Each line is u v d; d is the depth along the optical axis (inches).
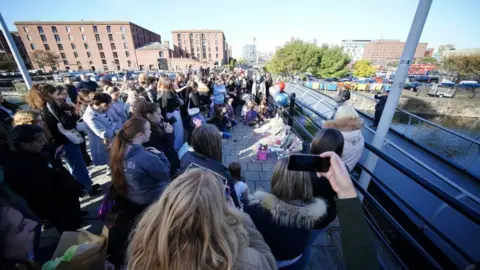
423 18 71.6
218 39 2874.0
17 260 36.7
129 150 67.5
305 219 40.9
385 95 234.5
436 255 84.9
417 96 757.9
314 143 62.3
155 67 2351.1
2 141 70.8
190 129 189.5
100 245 47.1
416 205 108.0
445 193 43.6
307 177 41.9
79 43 2272.4
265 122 272.1
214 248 23.3
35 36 2190.0
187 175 27.2
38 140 69.3
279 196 43.3
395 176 133.8
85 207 110.6
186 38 2847.0
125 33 2277.3
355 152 81.0
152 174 68.1
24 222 38.3
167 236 22.9
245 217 37.9
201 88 244.7
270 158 174.4
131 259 26.4
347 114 82.7
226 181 48.4
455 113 683.4
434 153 166.4
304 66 1392.7
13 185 66.2
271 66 1472.7
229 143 207.6
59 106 103.2
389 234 107.5
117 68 2383.1
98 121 113.3
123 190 67.5
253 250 28.6
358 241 28.1
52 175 74.4
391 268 79.7
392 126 229.6
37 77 792.9
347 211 29.7
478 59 887.7
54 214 76.9
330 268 78.7
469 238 87.1
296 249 45.2
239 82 414.9
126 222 65.7
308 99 234.7
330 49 1402.6
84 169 116.5
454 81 999.6
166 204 24.8
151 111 99.3
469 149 151.9
